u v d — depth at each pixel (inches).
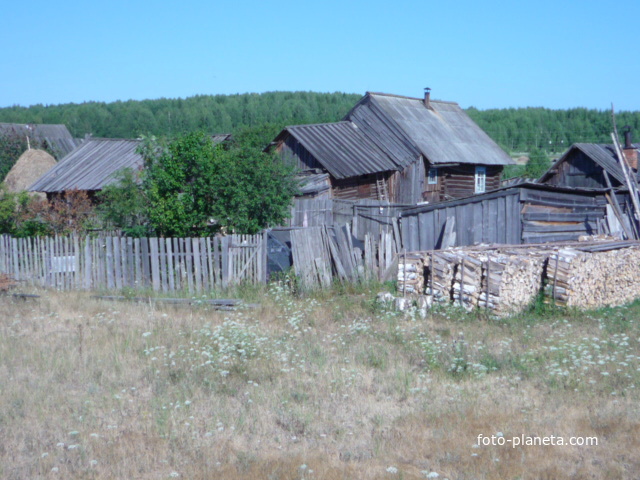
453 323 458.6
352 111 1205.1
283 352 372.5
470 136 1316.4
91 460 230.4
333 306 511.8
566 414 276.7
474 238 661.3
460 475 220.5
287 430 263.9
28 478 218.4
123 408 285.1
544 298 494.6
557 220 731.4
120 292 557.9
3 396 292.4
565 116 4271.7
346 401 295.0
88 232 687.7
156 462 231.9
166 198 606.9
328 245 585.6
